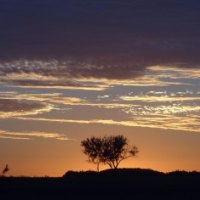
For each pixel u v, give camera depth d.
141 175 96.56
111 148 111.44
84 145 112.44
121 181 78.62
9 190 66.44
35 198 60.53
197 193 65.19
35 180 75.94
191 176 92.62
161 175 96.69
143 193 65.50
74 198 60.72
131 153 111.75
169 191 67.38
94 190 68.06
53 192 65.88
